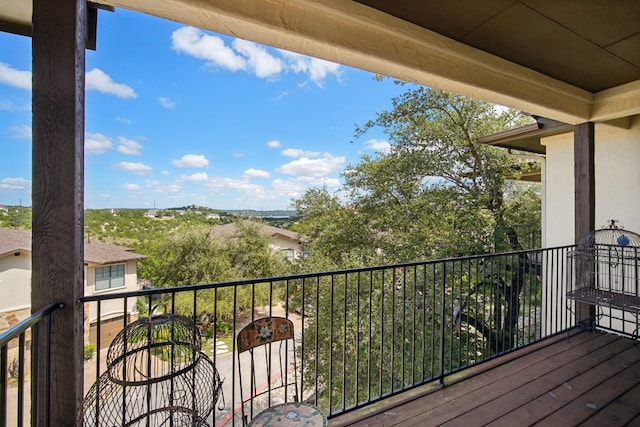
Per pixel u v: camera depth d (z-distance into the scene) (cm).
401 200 871
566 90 323
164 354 173
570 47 259
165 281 1517
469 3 205
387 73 242
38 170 140
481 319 646
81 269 150
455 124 832
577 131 364
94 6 174
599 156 439
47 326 139
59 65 141
